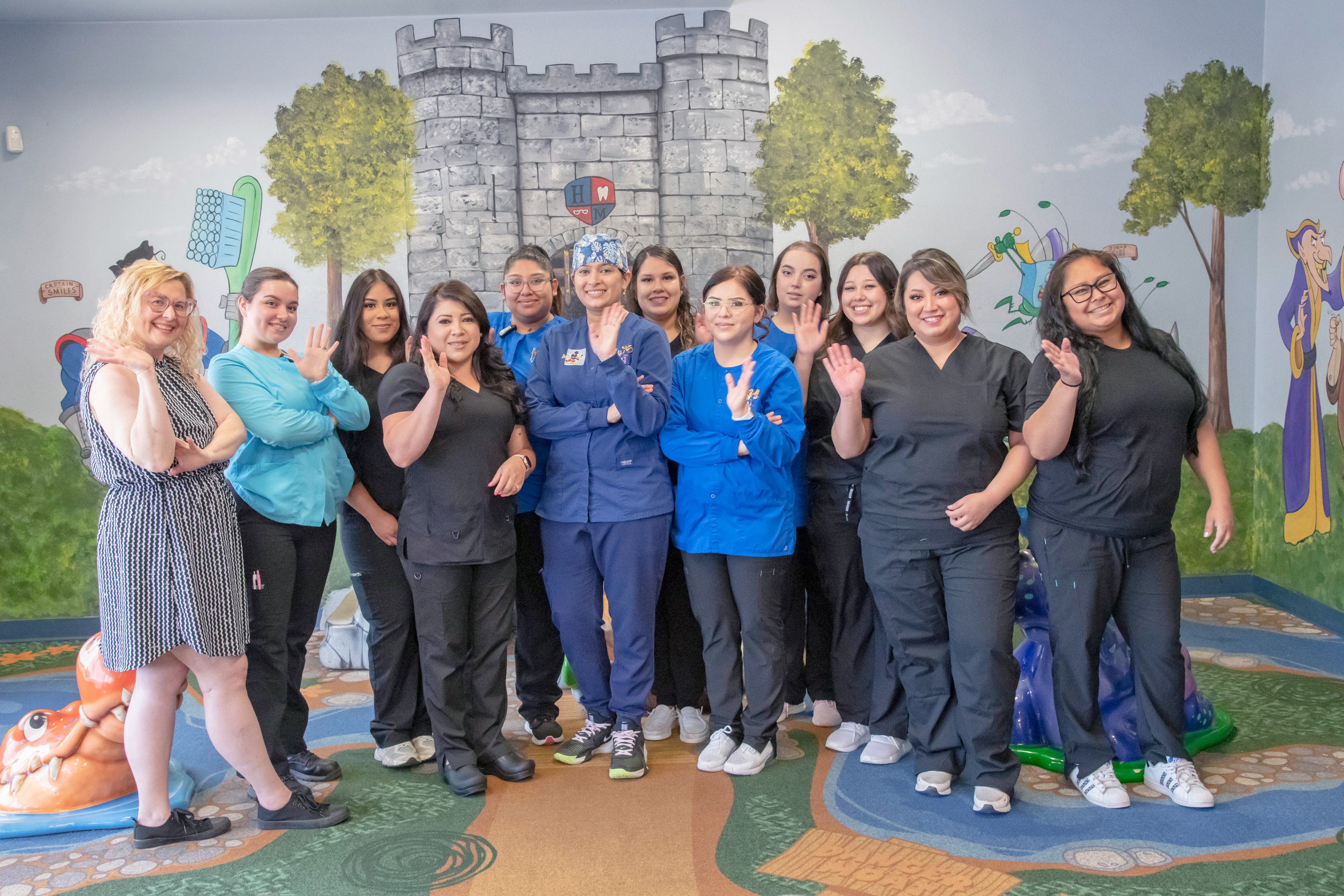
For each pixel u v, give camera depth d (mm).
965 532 2520
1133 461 2451
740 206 4719
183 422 2270
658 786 2758
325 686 3836
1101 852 2312
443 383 2518
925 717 2693
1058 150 4730
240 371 2562
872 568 2686
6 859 2398
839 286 3092
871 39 4680
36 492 4648
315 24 4609
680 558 3109
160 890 2229
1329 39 4188
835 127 4707
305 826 2523
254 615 2561
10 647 4512
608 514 2795
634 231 4715
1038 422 2443
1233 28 4711
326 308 4691
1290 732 3068
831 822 2512
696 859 2330
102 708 2664
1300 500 4473
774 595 2809
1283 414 4605
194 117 4609
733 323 2742
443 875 2271
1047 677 2928
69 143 4578
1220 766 2812
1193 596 4859
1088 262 2459
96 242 4598
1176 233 4773
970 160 4727
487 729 2816
